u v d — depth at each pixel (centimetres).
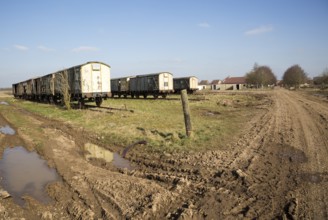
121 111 2417
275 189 702
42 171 921
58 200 690
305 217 555
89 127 1698
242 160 941
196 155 1001
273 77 12706
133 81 4956
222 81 12344
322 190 687
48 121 2081
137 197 673
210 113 2377
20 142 1345
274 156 995
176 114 2258
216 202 636
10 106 3625
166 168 897
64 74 3009
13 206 652
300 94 5509
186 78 5456
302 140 1244
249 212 587
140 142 1226
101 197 686
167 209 611
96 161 1033
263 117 2028
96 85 2784
